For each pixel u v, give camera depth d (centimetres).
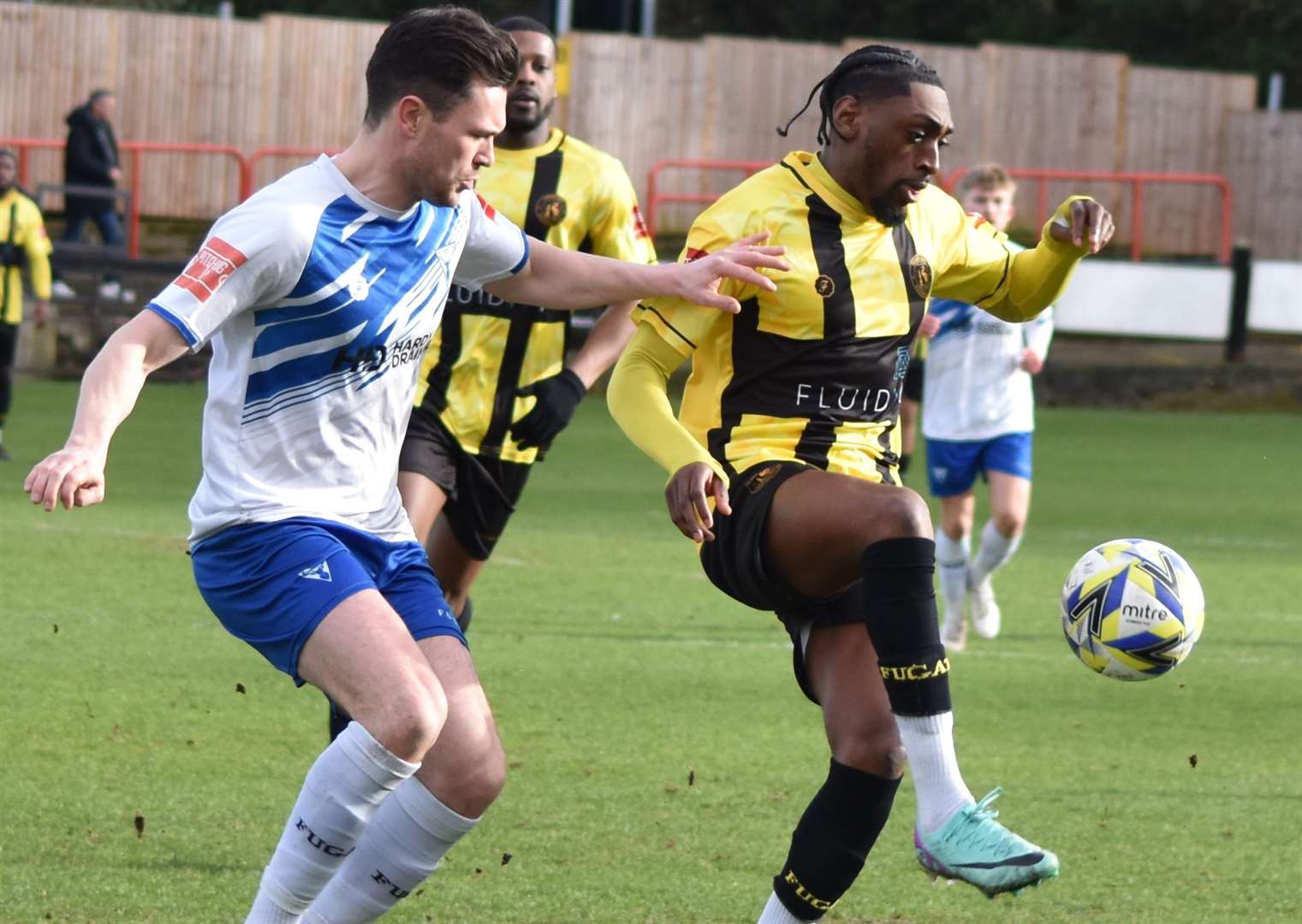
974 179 2458
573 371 1619
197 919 1164
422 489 1593
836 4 9138
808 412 1121
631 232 1697
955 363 2312
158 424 4575
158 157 6531
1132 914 1238
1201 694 2031
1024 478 2333
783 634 2306
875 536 1020
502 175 1662
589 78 6831
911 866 1358
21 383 5306
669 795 1515
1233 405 5834
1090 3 8956
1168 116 7206
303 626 972
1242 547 3234
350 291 987
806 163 1148
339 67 6681
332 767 951
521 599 2497
